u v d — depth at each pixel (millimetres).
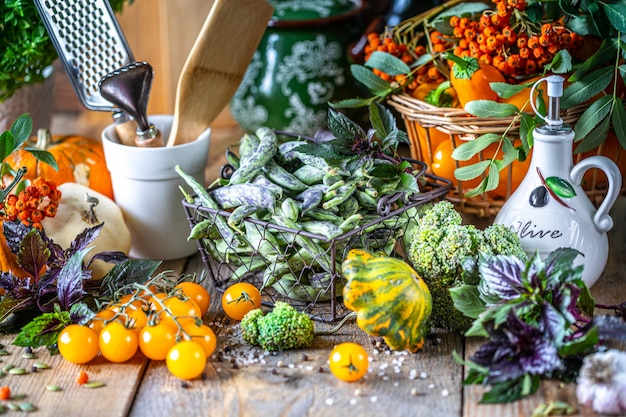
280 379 822
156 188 1010
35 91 1182
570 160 900
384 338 841
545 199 901
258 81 1295
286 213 880
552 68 926
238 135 1409
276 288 930
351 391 805
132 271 908
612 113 929
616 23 917
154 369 841
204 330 843
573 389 790
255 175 928
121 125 1030
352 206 907
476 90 949
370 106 939
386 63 1001
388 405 787
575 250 834
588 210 906
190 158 1008
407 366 837
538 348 776
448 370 831
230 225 893
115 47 1022
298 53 1269
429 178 995
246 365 844
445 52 976
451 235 864
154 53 1448
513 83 966
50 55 1104
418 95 1016
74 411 785
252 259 926
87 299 914
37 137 1157
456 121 952
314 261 902
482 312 828
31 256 902
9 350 870
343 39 1275
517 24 958
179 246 1040
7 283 899
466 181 1002
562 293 792
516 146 958
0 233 967
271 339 853
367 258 847
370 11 1356
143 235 1031
